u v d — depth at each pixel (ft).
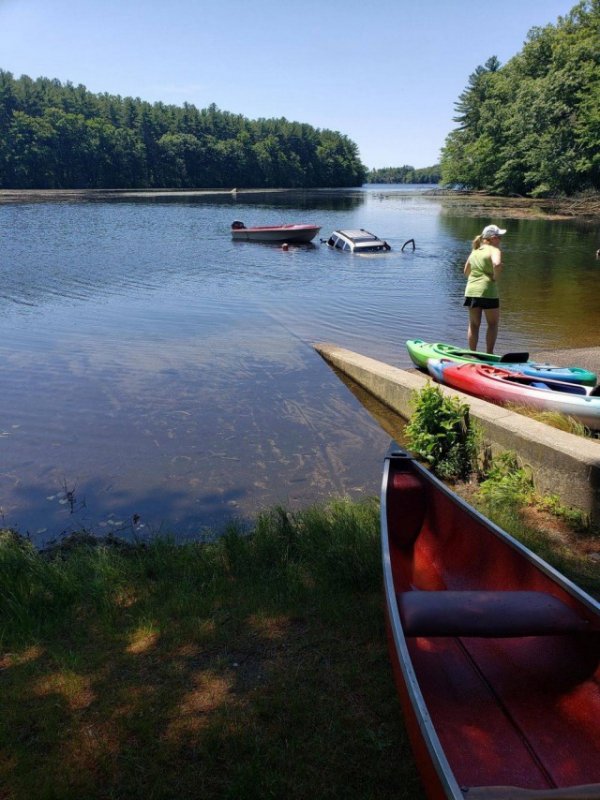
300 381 30.94
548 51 183.83
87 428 24.86
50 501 19.47
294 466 21.81
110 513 18.79
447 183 247.70
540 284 57.00
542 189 168.25
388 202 211.82
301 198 243.60
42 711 9.99
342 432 24.79
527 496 18.26
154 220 128.47
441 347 31.22
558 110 156.76
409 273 65.87
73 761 9.05
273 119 447.01
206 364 33.53
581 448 17.34
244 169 383.86
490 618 9.23
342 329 41.45
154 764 9.00
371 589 13.37
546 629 9.16
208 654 11.43
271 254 80.69
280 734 9.52
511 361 29.17
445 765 6.77
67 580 13.65
